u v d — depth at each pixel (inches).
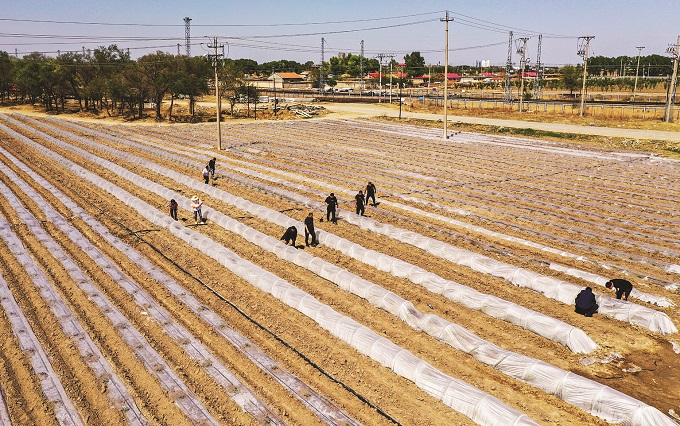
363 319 710.5
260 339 656.4
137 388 549.6
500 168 1724.9
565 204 1294.3
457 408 525.0
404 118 3100.4
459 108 3730.3
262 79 6815.9
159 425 494.6
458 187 1457.9
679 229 1101.7
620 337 672.4
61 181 1509.6
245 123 3014.3
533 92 5049.2
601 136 2258.9
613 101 4005.9
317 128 2773.1
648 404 538.6
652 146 2062.0
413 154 1980.8
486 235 1063.0
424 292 797.9
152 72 3090.6
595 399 523.5
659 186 1472.7
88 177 1529.3
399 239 1021.2
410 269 840.3
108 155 1915.6
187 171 1652.3
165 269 877.8
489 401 511.2
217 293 786.8
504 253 950.4
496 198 1347.2
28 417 505.0
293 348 634.2
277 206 1255.5
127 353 611.8
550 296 786.2
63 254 911.7
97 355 606.2
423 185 1478.8
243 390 544.7
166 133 2581.2
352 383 567.5
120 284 797.9
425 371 564.7
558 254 955.3
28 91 3745.1
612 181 1536.7
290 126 2866.6
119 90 3112.7
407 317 701.3
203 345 631.8
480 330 689.0
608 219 1175.6
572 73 4739.2
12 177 1521.9
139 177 1496.1
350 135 2507.4
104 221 1135.6
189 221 1135.6
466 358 622.5
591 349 641.6
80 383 556.7
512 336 674.8
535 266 896.3
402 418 513.3
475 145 2188.7
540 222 1146.7
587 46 2974.9
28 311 709.3
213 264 900.0
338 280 812.0
